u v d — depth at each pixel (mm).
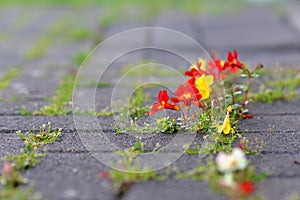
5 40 4727
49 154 1900
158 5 6754
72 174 1718
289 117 2365
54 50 4230
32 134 2135
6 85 3146
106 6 6785
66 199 1548
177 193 1565
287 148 1935
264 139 2039
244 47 4102
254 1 6840
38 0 7402
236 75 2830
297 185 1604
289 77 2977
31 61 3854
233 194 1531
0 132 2199
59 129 2146
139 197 1551
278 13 5758
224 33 4715
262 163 1779
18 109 2576
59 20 5738
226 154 1843
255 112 2443
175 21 5457
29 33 5035
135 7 6613
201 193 1561
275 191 1562
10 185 1630
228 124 2018
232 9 6266
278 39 4363
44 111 2502
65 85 3047
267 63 3531
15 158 1856
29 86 3104
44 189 1612
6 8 6781
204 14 5922
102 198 1552
